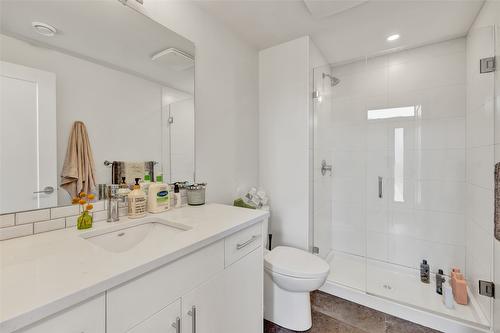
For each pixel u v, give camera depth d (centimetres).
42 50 90
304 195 197
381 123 226
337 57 234
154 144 129
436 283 187
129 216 112
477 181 166
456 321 146
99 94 107
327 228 240
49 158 91
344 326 154
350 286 190
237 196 192
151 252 71
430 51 203
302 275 139
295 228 202
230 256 100
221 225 101
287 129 205
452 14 162
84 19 101
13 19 83
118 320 59
